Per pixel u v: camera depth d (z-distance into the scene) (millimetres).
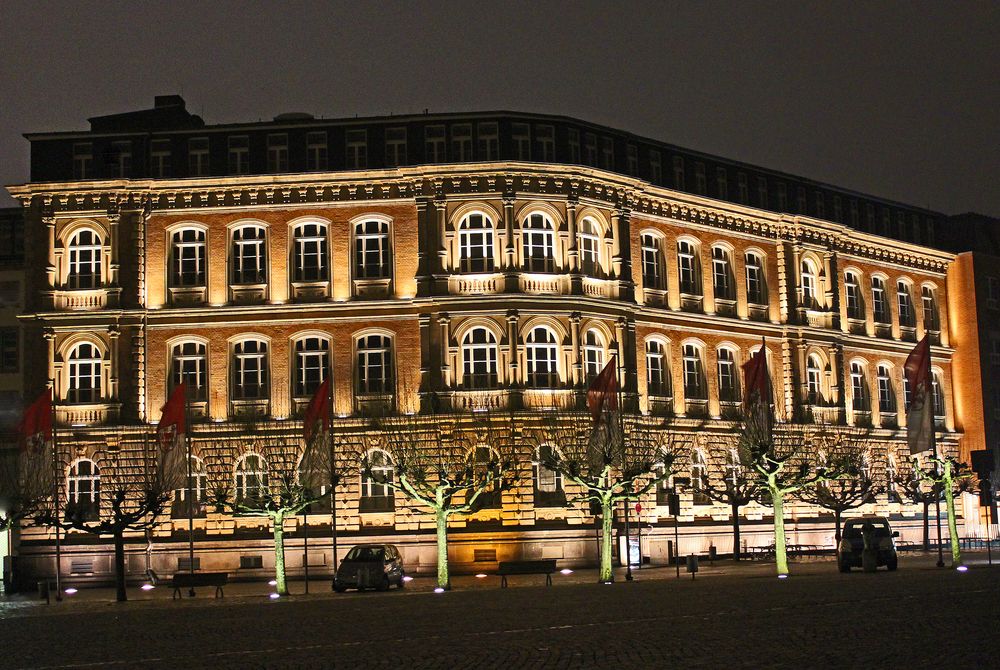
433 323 69438
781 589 44406
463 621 34094
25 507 60219
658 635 27531
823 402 86250
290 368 70688
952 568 58812
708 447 79000
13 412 76812
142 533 69375
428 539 68250
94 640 32312
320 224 71562
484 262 70062
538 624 32031
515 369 68625
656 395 76500
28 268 71562
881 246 94250
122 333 71000
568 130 73375
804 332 85062
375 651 26438
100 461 70250
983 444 98375
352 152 72312
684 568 67312
